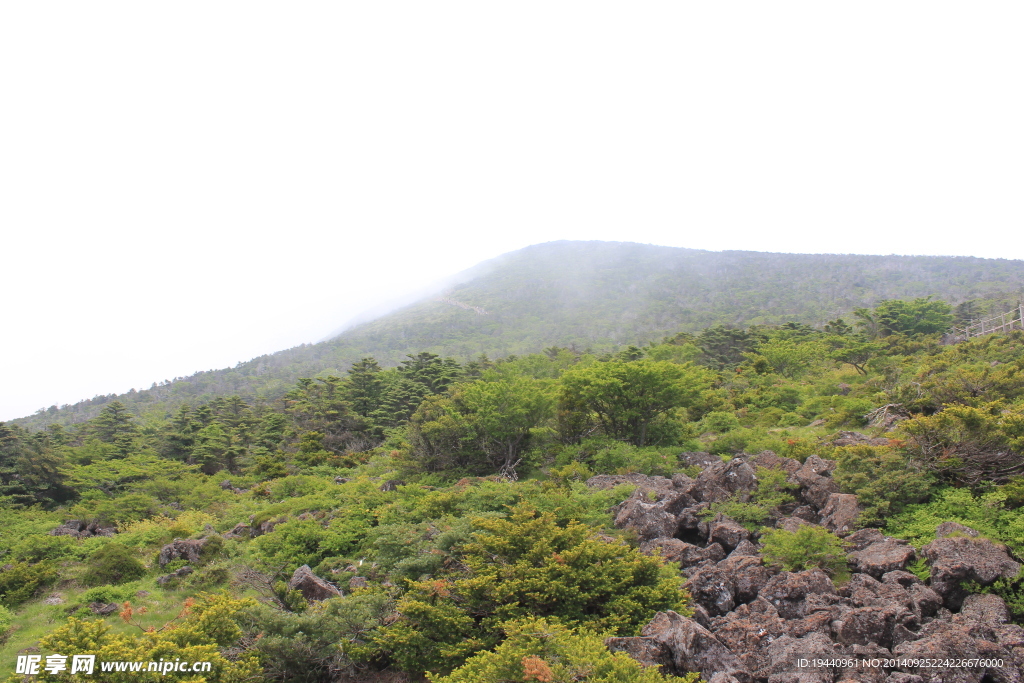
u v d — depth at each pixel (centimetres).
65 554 1866
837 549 1073
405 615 999
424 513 1634
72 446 4188
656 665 746
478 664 790
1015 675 706
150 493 2788
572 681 711
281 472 3262
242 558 1695
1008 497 1120
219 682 826
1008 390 1727
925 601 874
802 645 795
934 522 1132
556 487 1727
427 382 4969
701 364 5231
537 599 969
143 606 1436
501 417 2539
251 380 9750
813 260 16538
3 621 1362
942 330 5062
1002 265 12338
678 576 1106
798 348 4241
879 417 2045
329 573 1506
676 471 2003
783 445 1958
